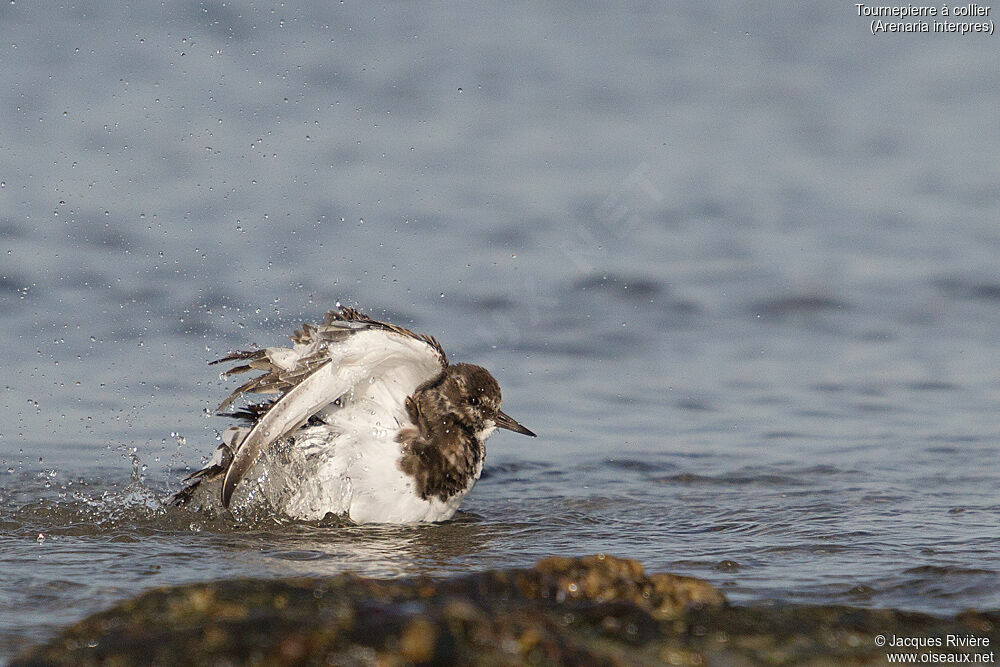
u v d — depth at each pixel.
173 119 23.72
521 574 7.36
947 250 19.78
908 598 7.54
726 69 31.12
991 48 32.78
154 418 12.49
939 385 14.26
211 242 18.25
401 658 5.88
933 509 9.83
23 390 13.02
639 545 8.98
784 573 8.10
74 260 17.14
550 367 15.02
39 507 9.89
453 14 35.00
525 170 23.30
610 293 17.73
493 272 18.30
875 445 12.06
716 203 22.11
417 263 18.39
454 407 10.20
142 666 5.89
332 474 9.93
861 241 20.33
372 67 28.80
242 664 5.84
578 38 33.31
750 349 15.82
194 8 31.33
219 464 10.07
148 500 10.23
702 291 17.94
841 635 6.85
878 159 24.88
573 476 11.26
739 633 6.84
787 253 19.73
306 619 6.23
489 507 10.31
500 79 28.98
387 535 9.44
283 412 9.22
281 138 23.58
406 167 22.92
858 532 9.16
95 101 24.12
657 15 36.12
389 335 9.46
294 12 32.50
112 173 20.83
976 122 27.09
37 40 27.66
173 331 14.95
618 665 6.20
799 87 29.75
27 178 20.19
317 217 19.92
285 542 9.12
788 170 24.14
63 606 7.27
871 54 32.72
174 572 8.09
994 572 8.02
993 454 11.63
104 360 13.98
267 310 15.82
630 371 14.94
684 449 12.08
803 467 11.34
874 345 15.95
